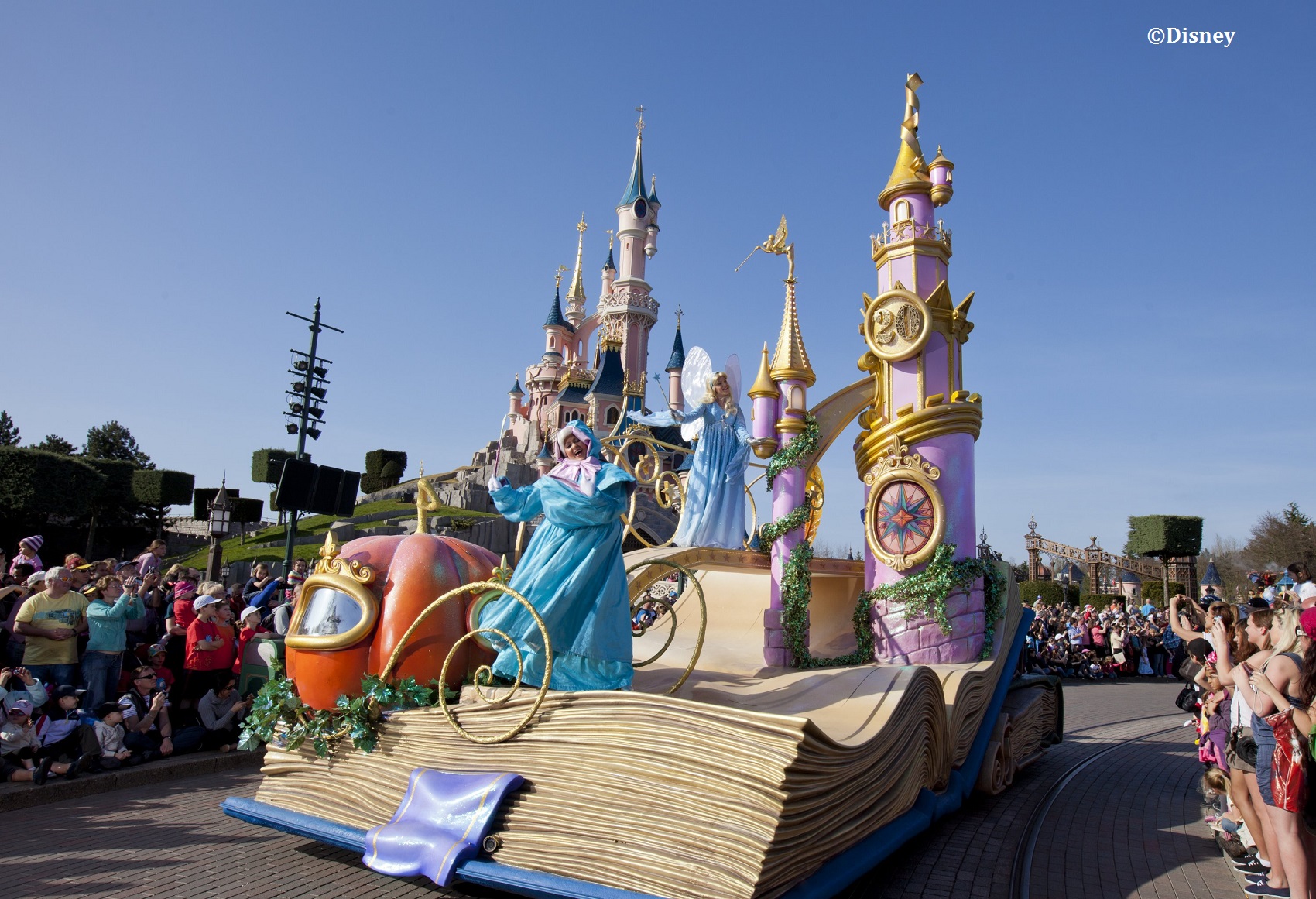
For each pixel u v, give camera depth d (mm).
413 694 5730
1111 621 27141
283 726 6164
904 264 9430
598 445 6262
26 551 11180
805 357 9430
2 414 72875
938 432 8836
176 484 50906
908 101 10172
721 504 10078
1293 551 55188
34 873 5676
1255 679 5535
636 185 96875
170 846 6352
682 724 4629
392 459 81000
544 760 4973
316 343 19719
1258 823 6371
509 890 4715
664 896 4363
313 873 5711
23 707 8172
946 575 8445
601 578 5805
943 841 7238
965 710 7906
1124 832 7836
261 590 13609
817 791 4730
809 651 9242
